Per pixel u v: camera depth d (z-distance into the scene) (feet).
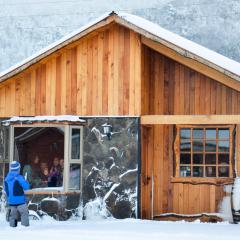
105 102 69.31
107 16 67.15
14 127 71.51
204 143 68.90
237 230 57.41
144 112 69.21
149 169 69.82
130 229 57.88
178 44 65.10
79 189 69.41
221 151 68.33
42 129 75.77
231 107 67.67
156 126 70.03
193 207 68.23
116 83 69.05
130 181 67.92
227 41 194.08
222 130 68.49
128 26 66.80
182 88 69.36
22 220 60.34
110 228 58.80
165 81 69.87
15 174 60.34
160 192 69.36
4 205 71.36
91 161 69.31
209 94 68.44
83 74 70.18
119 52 69.10
